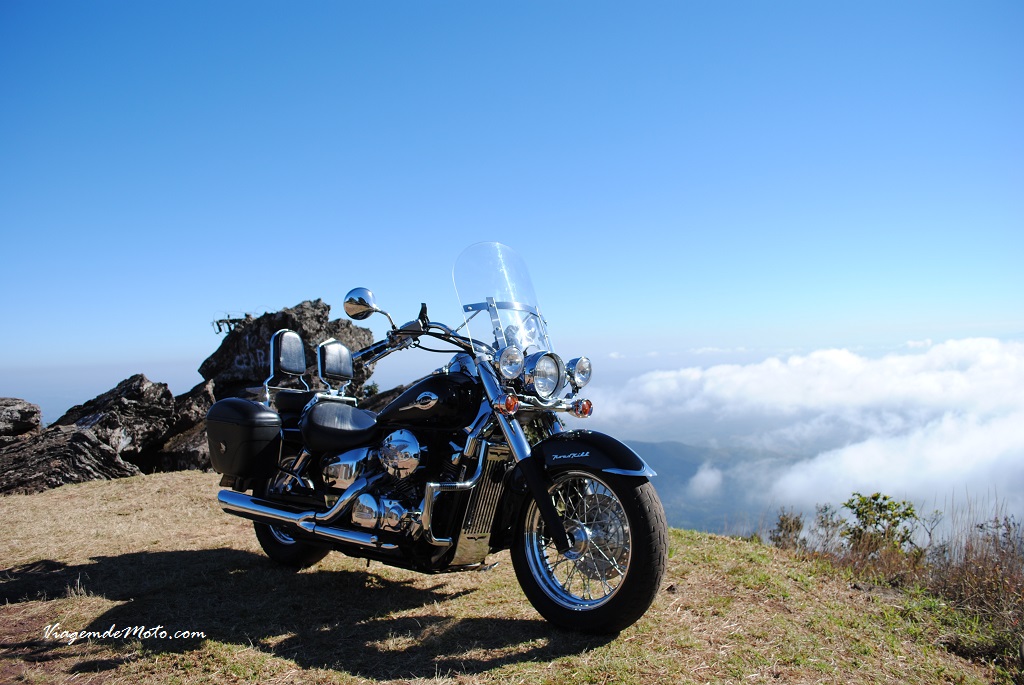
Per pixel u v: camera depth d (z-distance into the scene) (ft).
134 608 11.35
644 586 9.20
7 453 25.76
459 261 12.05
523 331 11.80
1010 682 9.40
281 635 10.14
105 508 19.77
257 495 13.62
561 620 10.02
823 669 9.05
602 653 9.18
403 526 10.74
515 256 12.91
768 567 13.93
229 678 8.65
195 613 11.12
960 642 10.72
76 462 25.20
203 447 31.94
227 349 43.88
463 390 11.04
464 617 10.82
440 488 10.39
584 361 11.37
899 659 9.72
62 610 11.25
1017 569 13.28
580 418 11.18
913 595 13.23
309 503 12.76
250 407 13.41
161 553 14.98
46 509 19.80
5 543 15.90
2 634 10.24
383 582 12.97
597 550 10.12
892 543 16.81
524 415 11.10
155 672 8.86
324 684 8.45
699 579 12.83
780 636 10.11
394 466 11.06
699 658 9.18
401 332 11.68
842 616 11.32
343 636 10.08
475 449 10.77
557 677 8.47
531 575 10.57
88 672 8.87
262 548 14.83
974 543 14.25
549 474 10.25
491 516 11.16
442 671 8.73
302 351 14.84
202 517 18.58
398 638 9.91
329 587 12.63
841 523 18.28
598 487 10.46
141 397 33.19
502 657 9.14
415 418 11.28
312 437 12.51
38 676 8.74
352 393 38.58
